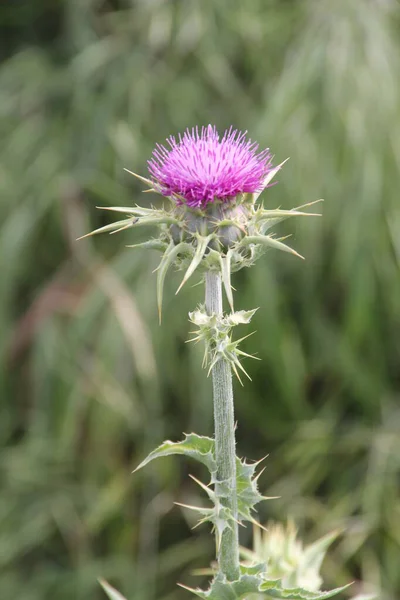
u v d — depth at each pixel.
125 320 7.29
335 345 7.73
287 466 7.90
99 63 8.60
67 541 7.59
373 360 7.89
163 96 8.41
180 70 8.61
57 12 9.70
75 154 8.42
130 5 8.97
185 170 3.33
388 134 7.78
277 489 7.75
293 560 4.09
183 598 7.64
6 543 7.50
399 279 7.64
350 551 7.24
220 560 3.23
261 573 3.24
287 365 7.47
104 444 7.46
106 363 7.34
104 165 8.18
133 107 8.28
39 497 7.70
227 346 3.14
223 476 3.21
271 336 7.39
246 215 3.34
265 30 8.49
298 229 7.48
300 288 7.75
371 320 7.69
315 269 7.64
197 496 7.82
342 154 7.69
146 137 8.30
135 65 8.54
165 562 7.60
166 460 7.54
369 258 7.50
